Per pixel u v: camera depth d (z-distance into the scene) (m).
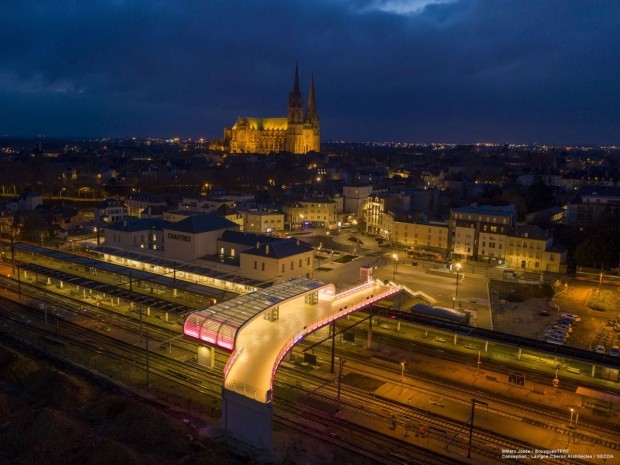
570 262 159.00
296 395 77.06
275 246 126.50
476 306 121.88
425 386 80.56
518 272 152.50
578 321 114.19
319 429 68.19
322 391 78.31
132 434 64.56
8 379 80.69
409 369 86.31
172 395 76.62
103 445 60.59
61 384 75.75
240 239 140.25
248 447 62.59
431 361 89.56
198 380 81.75
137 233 157.75
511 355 93.00
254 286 118.62
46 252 153.12
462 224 167.38
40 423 65.19
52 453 61.19
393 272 151.00
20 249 158.62
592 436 68.00
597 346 96.50
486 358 91.44
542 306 124.38
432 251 173.75
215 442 63.81
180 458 60.34
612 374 84.00
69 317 108.56
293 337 76.50
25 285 131.62
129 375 83.00
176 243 143.88
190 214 184.75
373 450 63.84
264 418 61.53
